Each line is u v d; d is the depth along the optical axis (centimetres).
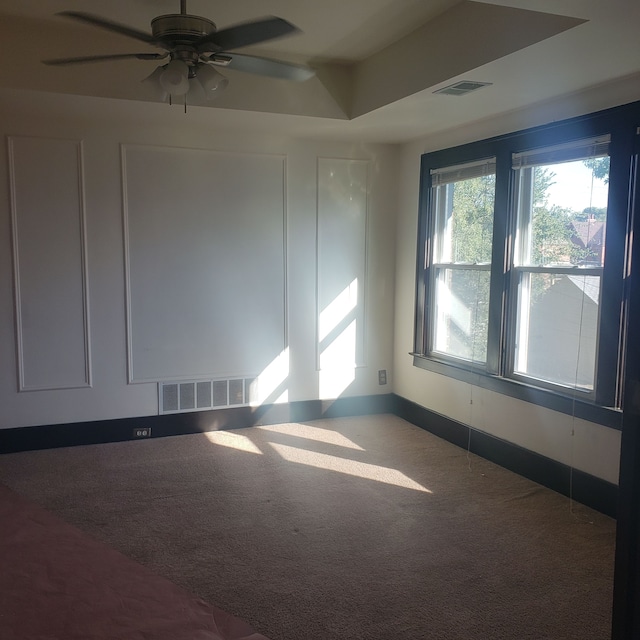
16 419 438
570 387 364
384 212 529
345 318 525
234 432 488
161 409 474
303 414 520
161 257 462
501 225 405
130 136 445
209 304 479
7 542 303
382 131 464
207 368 484
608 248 329
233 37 238
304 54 397
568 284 363
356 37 362
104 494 365
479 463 422
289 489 375
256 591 264
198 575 276
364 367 538
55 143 428
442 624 243
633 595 175
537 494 369
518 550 302
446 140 464
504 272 405
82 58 263
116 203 446
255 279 491
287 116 415
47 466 411
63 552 294
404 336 529
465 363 455
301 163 496
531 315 394
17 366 434
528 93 351
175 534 315
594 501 347
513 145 394
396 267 538
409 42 356
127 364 461
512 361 411
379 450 448
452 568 285
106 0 312
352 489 376
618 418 326
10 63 350
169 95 292
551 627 242
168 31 242
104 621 240
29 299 433
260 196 485
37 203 429
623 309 324
